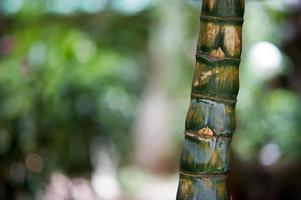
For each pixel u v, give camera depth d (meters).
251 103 5.99
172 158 9.48
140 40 7.73
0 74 4.58
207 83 1.62
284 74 4.81
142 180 8.45
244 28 6.21
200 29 1.63
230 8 1.60
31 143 4.60
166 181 8.75
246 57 6.52
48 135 4.70
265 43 5.34
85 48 5.36
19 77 4.56
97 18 5.48
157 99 9.20
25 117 4.56
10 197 4.67
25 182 4.68
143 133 9.31
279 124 5.00
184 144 1.67
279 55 4.79
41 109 4.61
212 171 1.63
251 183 4.38
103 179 6.14
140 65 8.61
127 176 8.23
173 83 9.05
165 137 9.34
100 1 5.52
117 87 5.71
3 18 4.93
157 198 7.55
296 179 4.41
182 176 1.67
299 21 4.50
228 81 1.62
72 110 4.79
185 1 6.78
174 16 7.70
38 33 4.98
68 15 5.23
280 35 4.72
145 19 7.30
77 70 4.85
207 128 1.62
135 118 8.34
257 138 5.32
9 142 4.60
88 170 5.01
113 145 5.45
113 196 6.53
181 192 1.66
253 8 5.89
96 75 4.96
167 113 9.30
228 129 1.63
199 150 1.63
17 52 4.76
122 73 6.32
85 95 4.84
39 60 4.71
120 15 6.16
